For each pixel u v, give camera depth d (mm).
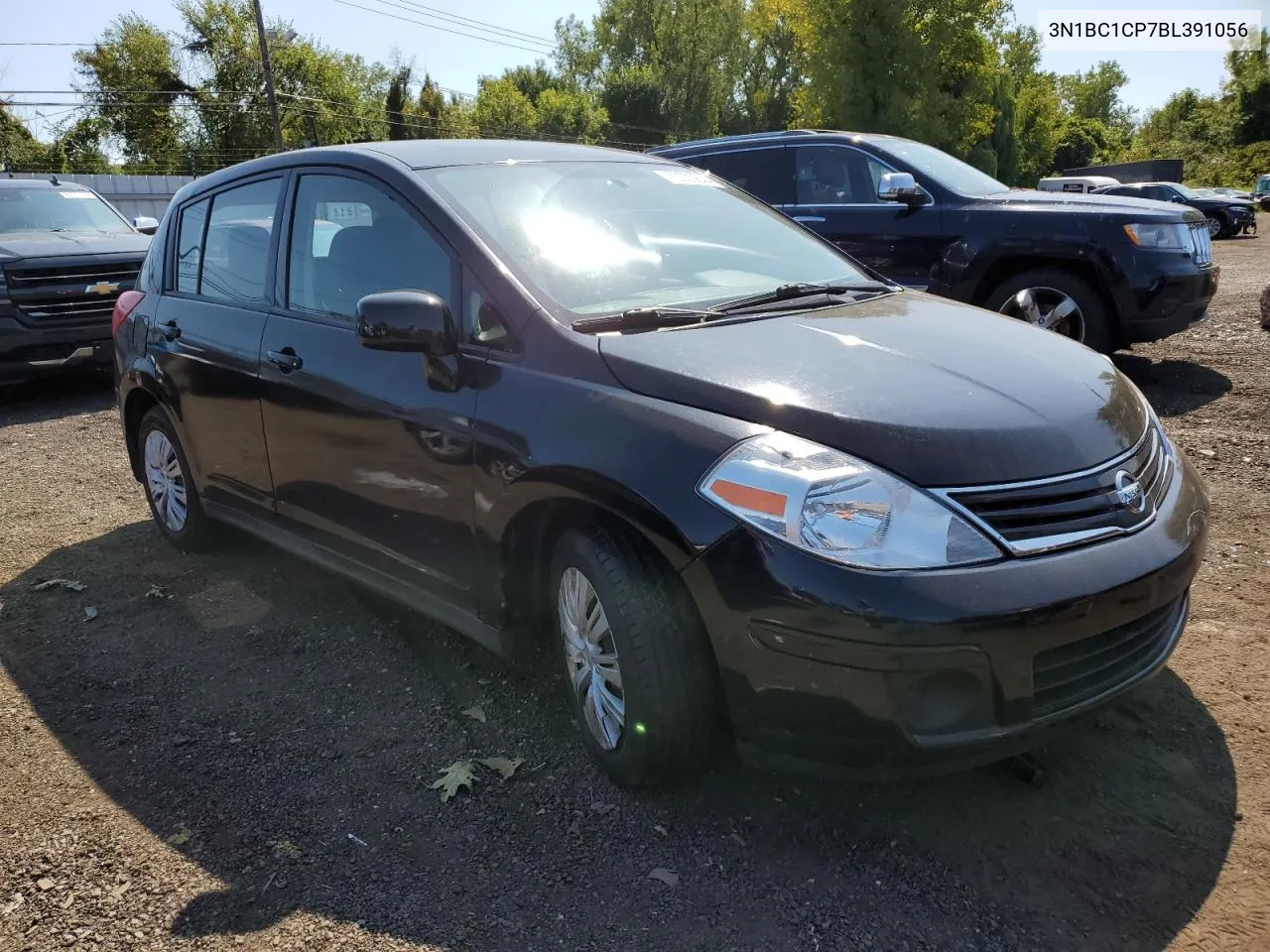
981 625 2166
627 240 3432
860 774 2309
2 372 8312
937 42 29234
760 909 2336
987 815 2627
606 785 2828
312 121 52719
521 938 2285
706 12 57156
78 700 3459
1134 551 2396
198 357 4172
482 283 3016
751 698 2359
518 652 3074
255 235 4031
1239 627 3564
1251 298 11336
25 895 2492
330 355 3447
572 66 66188
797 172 8289
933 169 7730
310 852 2611
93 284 8555
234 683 3531
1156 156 65438
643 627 2518
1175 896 2312
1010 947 2189
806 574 2230
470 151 3631
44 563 4762
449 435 2979
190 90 52156
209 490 4379
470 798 2807
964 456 2316
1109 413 2641
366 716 3275
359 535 3486
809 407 2422
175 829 2729
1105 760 2828
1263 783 2695
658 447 2475
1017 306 7242
